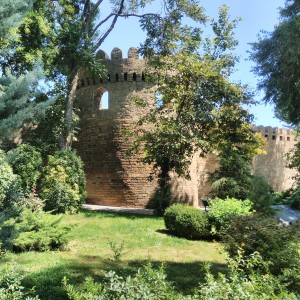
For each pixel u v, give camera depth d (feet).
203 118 58.80
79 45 61.36
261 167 103.30
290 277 17.17
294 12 71.15
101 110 78.43
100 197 76.33
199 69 57.21
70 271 24.29
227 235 23.21
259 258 18.53
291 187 98.73
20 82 17.80
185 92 58.18
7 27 18.72
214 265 27.68
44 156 67.36
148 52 69.72
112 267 25.62
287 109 78.43
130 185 73.26
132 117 74.64
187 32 71.31
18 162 53.16
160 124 59.21
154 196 72.18
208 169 87.76
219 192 59.26
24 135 71.31
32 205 45.73
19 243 28.63
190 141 55.31
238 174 60.03
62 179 55.88
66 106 67.51
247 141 61.41
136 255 30.32
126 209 68.85
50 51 61.05
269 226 22.56
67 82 67.82
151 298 10.85
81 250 31.73
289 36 65.67
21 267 24.26
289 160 97.55
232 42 61.05
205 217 38.83
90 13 70.90
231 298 11.80
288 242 20.99
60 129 66.85
